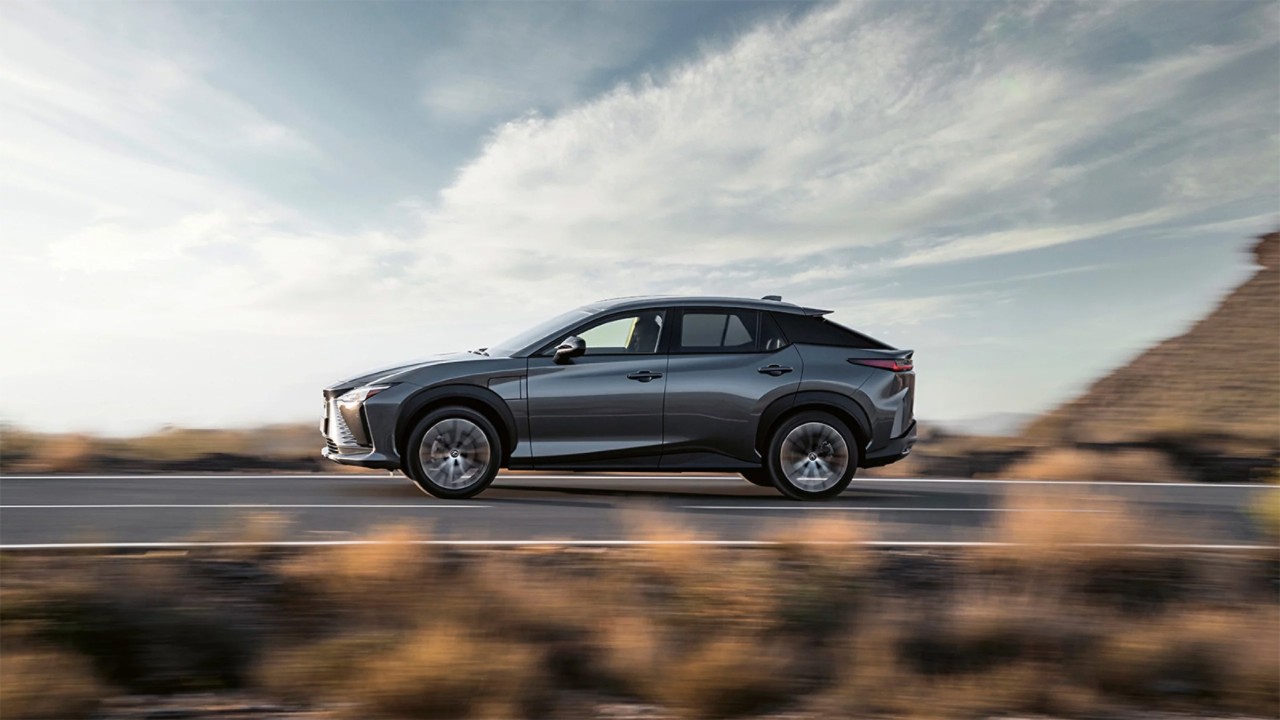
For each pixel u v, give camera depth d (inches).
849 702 175.6
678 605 216.4
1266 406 893.8
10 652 177.2
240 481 426.3
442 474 364.8
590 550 263.0
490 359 369.1
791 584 227.5
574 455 368.5
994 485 468.1
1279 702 181.0
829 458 383.9
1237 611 231.3
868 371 387.2
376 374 371.6
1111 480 531.8
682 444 374.3
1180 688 186.5
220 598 218.8
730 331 383.9
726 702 172.7
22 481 412.8
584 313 385.1
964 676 187.6
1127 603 239.9
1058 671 191.2
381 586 221.8
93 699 167.8
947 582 249.9
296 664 178.9
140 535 273.9
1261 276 1226.6
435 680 167.5
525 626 200.5
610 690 182.2
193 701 171.9
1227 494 444.1
